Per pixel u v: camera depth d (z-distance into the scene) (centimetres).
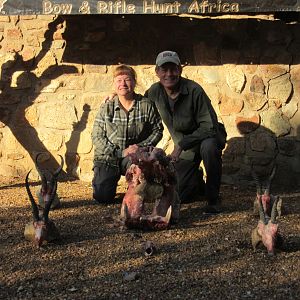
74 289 417
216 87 737
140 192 539
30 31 756
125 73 615
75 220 579
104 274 443
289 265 453
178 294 407
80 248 496
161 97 622
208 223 565
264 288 414
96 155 643
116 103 629
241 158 738
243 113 734
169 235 527
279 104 728
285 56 723
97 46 749
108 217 585
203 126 605
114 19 745
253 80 730
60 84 757
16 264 464
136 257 475
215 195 599
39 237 490
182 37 739
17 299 404
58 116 759
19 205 632
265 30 724
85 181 756
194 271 445
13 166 772
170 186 549
